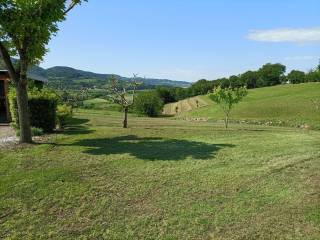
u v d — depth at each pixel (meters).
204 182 11.81
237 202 10.34
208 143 17.73
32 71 37.81
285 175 12.65
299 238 8.47
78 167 13.04
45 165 13.20
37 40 15.66
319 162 14.40
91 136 19.47
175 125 30.66
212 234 8.66
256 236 8.57
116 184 11.52
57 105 22.89
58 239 8.46
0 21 14.88
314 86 86.12
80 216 9.48
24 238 8.48
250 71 133.62
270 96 78.25
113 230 8.84
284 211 9.80
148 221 9.24
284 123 41.53
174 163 13.76
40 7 15.07
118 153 15.12
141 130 22.70
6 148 15.68
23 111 16.67
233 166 13.58
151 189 11.17
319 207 10.02
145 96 74.19
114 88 24.94
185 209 9.88
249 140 18.98
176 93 122.25
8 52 16.41
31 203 10.14
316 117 45.91
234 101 27.19
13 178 11.77
